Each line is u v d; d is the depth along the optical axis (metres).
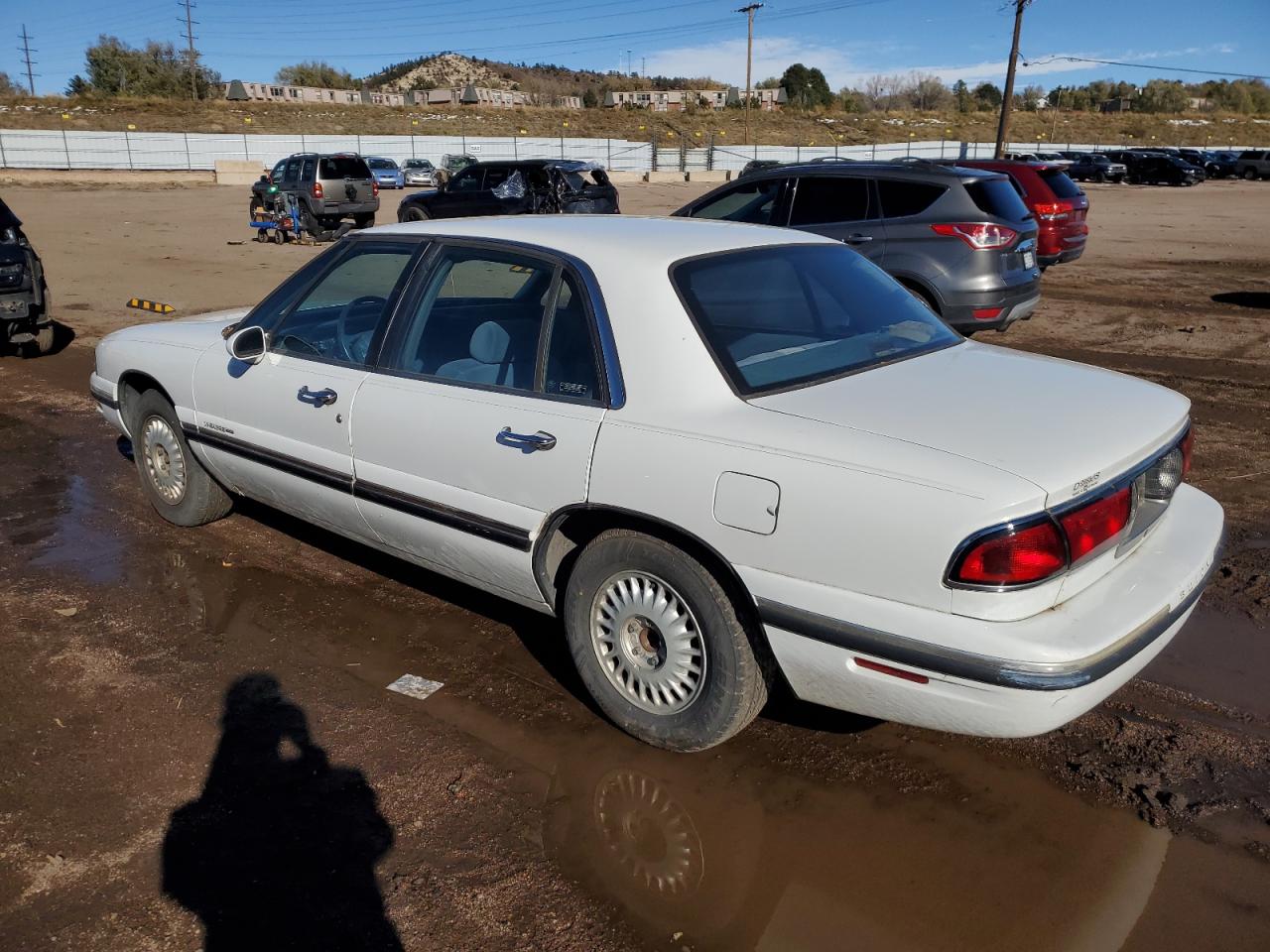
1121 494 2.73
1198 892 2.70
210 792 3.13
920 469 2.63
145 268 16.22
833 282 3.78
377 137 51.53
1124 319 11.19
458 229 3.90
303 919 2.62
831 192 9.05
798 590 2.80
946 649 2.58
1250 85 107.06
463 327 3.73
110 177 42.31
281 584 4.67
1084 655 2.55
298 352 4.30
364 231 4.29
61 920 2.61
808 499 2.75
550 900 2.68
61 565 4.88
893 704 2.78
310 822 2.99
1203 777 3.18
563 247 3.52
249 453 4.51
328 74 104.06
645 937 2.56
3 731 3.46
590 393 3.27
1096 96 104.38
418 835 2.94
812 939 2.54
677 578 3.10
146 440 5.32
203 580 4.71
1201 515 3.32
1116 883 2.73
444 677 3.84
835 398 3.04
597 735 3.46
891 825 2.98
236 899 2.68
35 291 9.48
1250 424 7.00
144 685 3.77
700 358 3.12
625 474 3.10
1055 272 15.38
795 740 3.43
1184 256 17.42
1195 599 3.00
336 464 4.07
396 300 3.92
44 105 58.38
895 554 2.62
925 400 3.04
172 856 2.85
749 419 2.95
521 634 4.20
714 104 89.06
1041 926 2.58
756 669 3.08
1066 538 2.57
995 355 3.62
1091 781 3.18
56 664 3.92
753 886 2.73
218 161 41.28
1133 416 3.01
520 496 3.41
